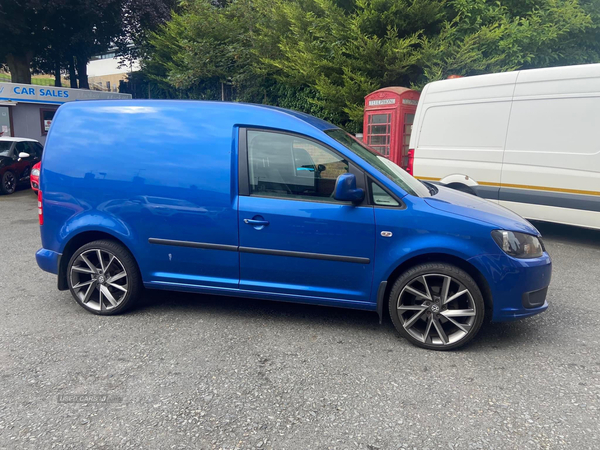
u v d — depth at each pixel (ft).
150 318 13.67
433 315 11.76
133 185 13.17
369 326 13.26
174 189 12.93
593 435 8.43
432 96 26.37
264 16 52.70
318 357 11.37
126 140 13.32
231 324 13.30
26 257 20.48
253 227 12.50
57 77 85.40
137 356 11.32
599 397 9.70
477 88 24.38
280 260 12.54
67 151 13.69
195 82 58.95
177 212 12.94
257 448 8.06
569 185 21.45
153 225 13.14
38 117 55.67
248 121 12.72
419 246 11.56
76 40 66.33
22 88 53.31
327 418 8.92
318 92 47.62
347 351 11.70
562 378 10.46
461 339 11.60
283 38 48.37
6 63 80.89
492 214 12.03
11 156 41.60
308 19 45.44
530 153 22.54
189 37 56.80
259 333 12.71
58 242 13.89
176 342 12.10
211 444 8.16
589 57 40.11
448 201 12.44
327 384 10.14
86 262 13.76
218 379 10.29
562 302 15.30
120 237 13.33
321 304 12.73
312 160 12.31
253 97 55.42
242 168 12.60
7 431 8.47
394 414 9.06
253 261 12.73
